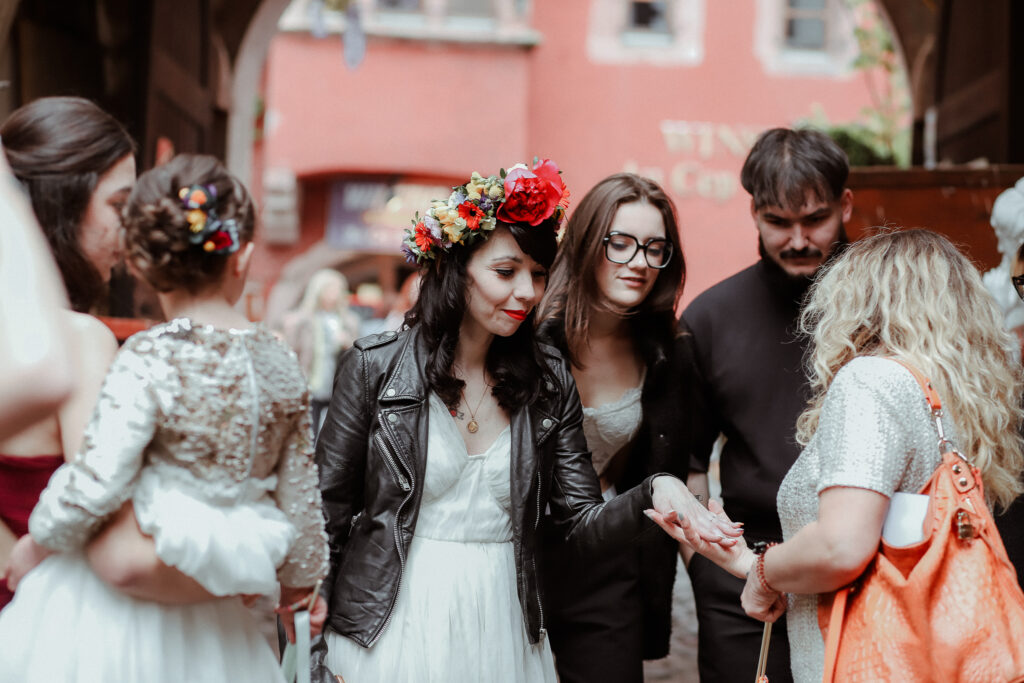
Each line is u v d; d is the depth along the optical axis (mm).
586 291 2910
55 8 6156
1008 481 2166
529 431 2518
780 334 3043
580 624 2945
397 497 2408
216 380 1841
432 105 16953
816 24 16859
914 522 2000
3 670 1823
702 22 16859
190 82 8203
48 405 1362
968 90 7594
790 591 2105
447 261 2467
